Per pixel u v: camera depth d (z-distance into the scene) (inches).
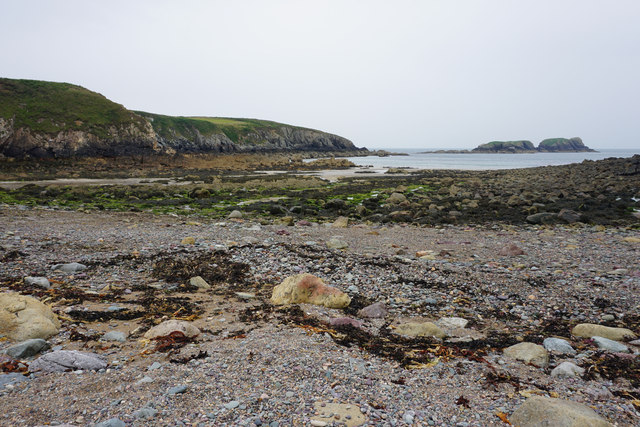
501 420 187.5
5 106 2775.6
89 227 727.1
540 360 254.5
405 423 181.3
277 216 1015.6
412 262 525.0
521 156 7810.0
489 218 997.2
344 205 1168.2
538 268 512.7
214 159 3575.3
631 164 2044.8
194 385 208.2
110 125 3125.0
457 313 360.2
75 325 293.4
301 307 358.6
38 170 2406.5
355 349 268.2
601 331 304.8
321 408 189.8
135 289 401.4
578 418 170.2
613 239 725.3
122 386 205.0
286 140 6200.8
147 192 1449.3
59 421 171.2
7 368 217.9
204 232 720.3
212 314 337.4
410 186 1775.3
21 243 550.6
